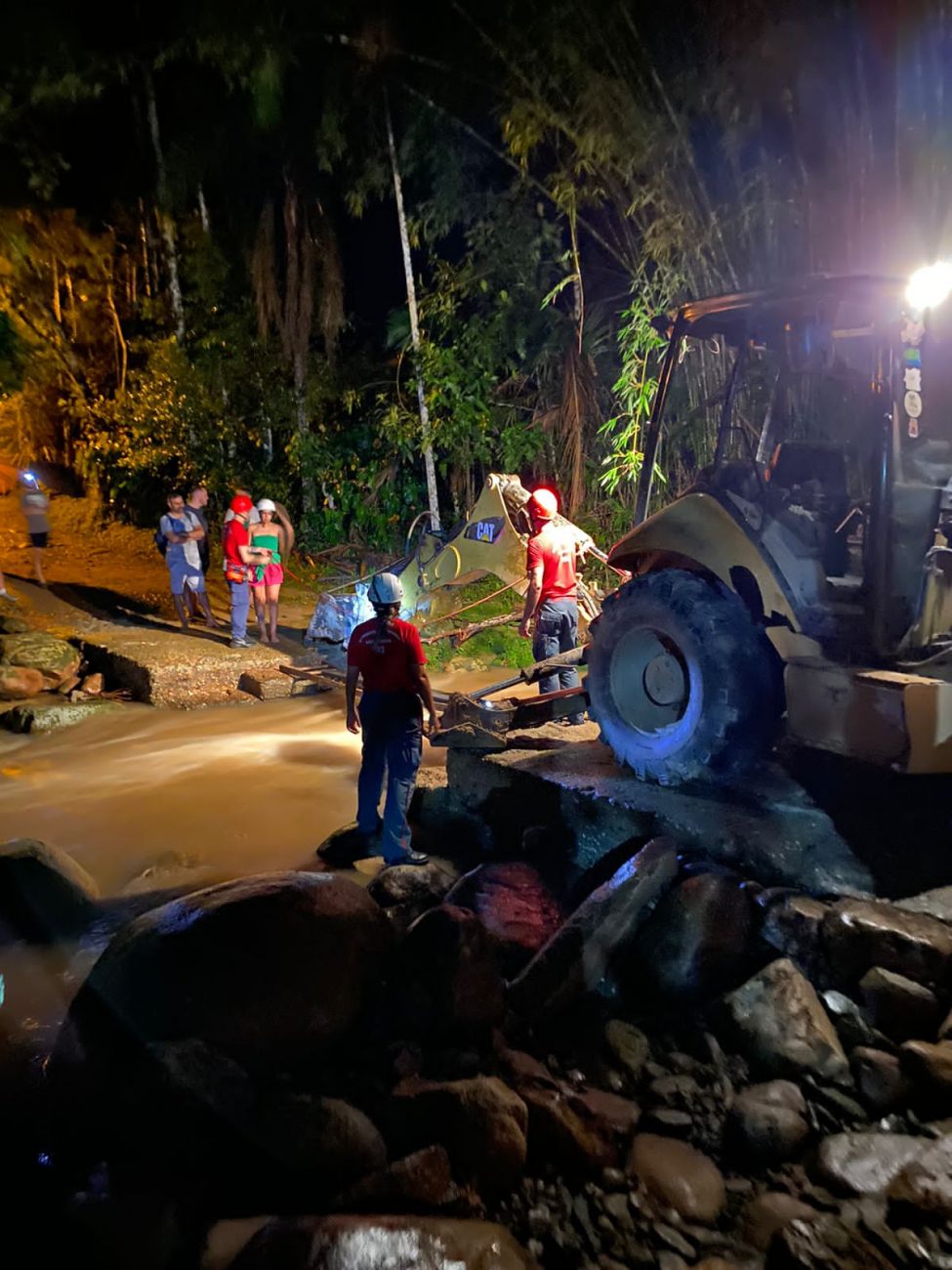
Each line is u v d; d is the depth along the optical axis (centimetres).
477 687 973
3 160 1506
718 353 1068
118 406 1608
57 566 1488
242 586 1061
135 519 1727
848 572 498
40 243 1612
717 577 500
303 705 957
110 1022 347
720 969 403
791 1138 327
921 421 468
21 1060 390
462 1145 318
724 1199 313
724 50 927
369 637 538
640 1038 378
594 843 518
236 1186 316
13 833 627
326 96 1278
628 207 1133
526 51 1049
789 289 467
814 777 527
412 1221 288
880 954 381
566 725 686
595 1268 286
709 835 462
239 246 1603
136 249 1703
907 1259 284
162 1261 289
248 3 1145
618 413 1334
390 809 539
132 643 1072
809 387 552
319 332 1588
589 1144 323
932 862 442
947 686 408
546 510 742
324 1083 349
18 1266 292
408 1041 363
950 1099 335
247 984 349
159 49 1291
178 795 696
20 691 969
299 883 388
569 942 405
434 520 1415
